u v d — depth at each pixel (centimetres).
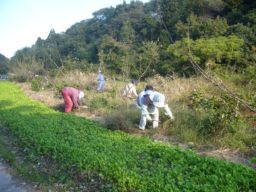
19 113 1573
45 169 920
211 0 2630
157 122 1200
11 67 4459
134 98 1738
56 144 1017
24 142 1119
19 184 868
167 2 2892
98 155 891
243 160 887
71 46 5028
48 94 2281
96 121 1376
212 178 726
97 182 795
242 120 1080
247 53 1305
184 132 1090
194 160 836
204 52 1805
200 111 1170
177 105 1345
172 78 1905
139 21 3241
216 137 1025
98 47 3578
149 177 749
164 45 2547
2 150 1106
